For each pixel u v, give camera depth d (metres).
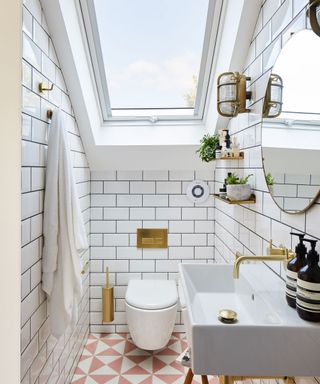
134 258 2.66
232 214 2.05
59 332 1.52
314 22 0.98
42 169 1.49
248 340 0.88
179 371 2.16
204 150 2.06
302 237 0.99
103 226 2.65
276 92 1.29
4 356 1.20
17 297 1.21
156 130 2.43
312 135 1.01
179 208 2.65
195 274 1.54
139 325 2.12
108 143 2.38
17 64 1.18
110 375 2.12
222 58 1.93
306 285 0.89
